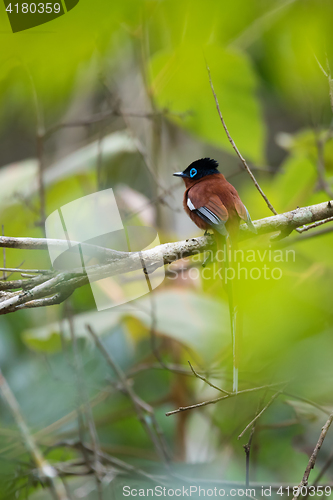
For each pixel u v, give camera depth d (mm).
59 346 10664
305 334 9180
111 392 10531
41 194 10148
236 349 6668
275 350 9148
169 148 12391
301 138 11758
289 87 13375
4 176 11531
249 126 12047
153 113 10883
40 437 10422
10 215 11258
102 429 11820
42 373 11758
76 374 9375
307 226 7062
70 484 11000
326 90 11727
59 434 11219
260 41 12805
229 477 10078
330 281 9664
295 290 9234
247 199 12086
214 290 10969
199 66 11172
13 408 9516
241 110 11883
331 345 9086
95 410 11773
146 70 11156
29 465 9453
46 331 10523
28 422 11273
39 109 11609
